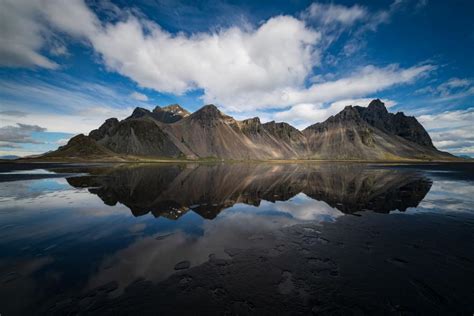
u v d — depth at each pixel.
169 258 12.52
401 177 59.69
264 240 15.35
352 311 8.28
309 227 18.20
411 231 17.22
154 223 19.09
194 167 108.94
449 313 8.20
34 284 9.88
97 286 9.73
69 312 8.13
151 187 39.06
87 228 17.64
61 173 62.91
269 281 10.26
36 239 15.26
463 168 109.50
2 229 17.22
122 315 8.01
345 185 43.94
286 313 8.16
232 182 48.16
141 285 9.84
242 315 8.04
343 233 16.78
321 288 9.72
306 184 45.53
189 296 9.09
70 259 12.31
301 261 12.24
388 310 8.34
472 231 17.19
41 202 26.50
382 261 12.27
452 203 27.20
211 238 15.66
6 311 8.15
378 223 19.33
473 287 9.79
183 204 26.44
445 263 12.05
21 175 56.66
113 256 12.73
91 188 36.88
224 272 11.02
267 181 50.44
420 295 9.23
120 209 23.67
